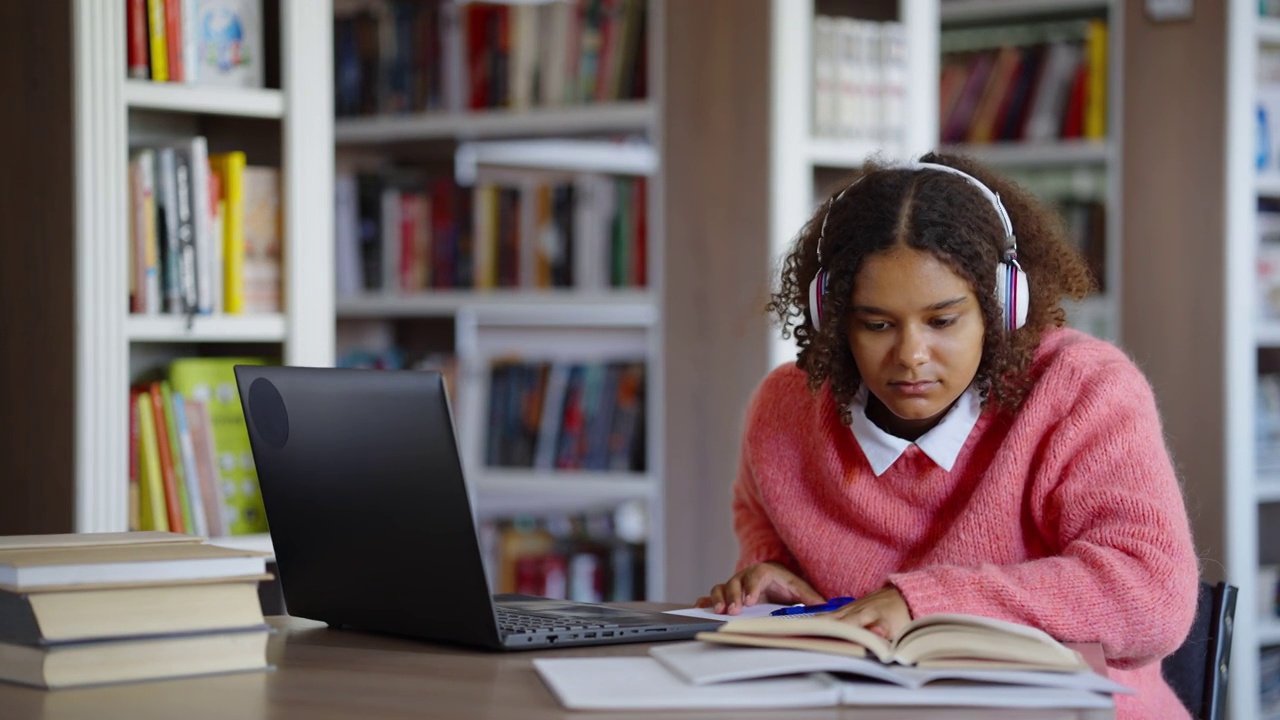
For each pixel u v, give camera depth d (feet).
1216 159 10.78
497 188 11.42
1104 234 12.09
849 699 3.24
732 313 9.78
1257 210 11.28
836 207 4.70
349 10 12.48
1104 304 11.85
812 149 9.57
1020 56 12.26
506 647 3.97
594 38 10.75
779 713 3.16
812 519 5.30
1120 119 11.37
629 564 11.34
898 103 9.96
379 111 11.69
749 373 9.70
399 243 11.74
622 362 11.01
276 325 7.39
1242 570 10.64
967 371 4.52
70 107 6.76
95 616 3.57
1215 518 10.72
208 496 7.09
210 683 3.57
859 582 5.14
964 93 12.46
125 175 6.88
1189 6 10.93
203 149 7.11
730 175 9.75
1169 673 5.11
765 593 5.20
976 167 4.98
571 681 3.41
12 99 7.16
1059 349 4.89
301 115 7.45
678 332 10.20
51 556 3.70
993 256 4.50
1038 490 4.69
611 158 12.96
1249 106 10.68
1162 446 4.70
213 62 7.29
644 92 10.57
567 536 11.72
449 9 11.43
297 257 7.45
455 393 11.56
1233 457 10.62
